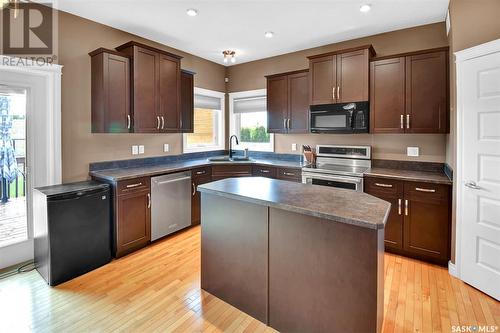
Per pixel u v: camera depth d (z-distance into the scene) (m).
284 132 4.15
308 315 1.71
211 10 2.94
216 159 4.53
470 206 2.36
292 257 1.76
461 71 2.38
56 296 2.22
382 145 3.62
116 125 3.09
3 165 2.66
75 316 1.97
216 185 2.31
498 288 2.16
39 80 2.82
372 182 3.10
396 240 2.98
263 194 1.98
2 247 2.66
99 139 3.29
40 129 2.84
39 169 2.85
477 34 2.32
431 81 2.96
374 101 3.29
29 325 1.87
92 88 3.16
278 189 2.15
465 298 2.21
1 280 2.45
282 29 3.45
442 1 2.75
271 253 1.86
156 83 3.43
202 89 4.67
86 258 2.59
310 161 3.94
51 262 2.36
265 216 1.87
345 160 3.85
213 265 2.22
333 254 1.59
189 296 2.23
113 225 2.90
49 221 2.34
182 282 2.44
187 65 4.40
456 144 2.48
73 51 3.02
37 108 2.81
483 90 2.21
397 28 3.42
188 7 2.87
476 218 2.32
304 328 1.73
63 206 2.42
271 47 4.13
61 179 2.96
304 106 3.93
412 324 1.91
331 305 1.62
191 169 3.75
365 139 3.75
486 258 2.25
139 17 3.09
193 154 4.57
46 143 2.88
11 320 1.92
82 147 3.14
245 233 1.99
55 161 2.90
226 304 2.13
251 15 3.06
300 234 1.71
